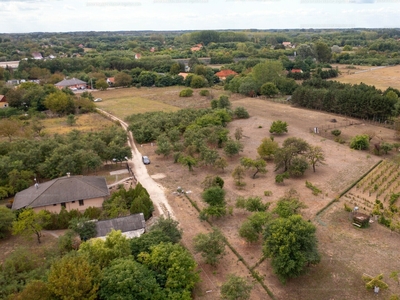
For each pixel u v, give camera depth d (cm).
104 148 7106
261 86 13888
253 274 3856
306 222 3881
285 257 3597
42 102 12100
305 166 6269
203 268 4025
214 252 3934
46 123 10744
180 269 3422
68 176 5603
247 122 10300
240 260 4138
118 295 3072
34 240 4669
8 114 11406
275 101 12962
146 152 8100
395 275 3709
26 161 6425
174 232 4209
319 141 8306
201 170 6912
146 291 3173
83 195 5338
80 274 3089
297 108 11806
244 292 3294
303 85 13412
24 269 3731
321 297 3544
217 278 3859
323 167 6769
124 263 3316
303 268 3809
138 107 12962
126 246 3697
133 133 8944
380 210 5128
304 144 6712
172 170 6969
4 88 13275
